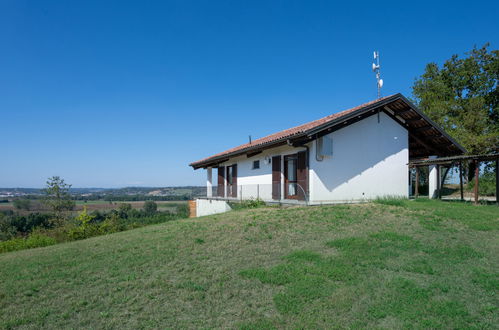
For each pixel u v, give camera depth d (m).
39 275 6.14
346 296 4.81
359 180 13.84
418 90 30.11
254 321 4.23
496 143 23.97
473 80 28.52
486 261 6.18
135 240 8.61
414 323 4.14
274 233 8.27
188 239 8.12
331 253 6.69
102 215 23.39
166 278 5.63
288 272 5.68
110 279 5.71
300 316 4.32
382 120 14.76
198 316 4.39
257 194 16.22
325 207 11.41
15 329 4.17
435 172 16.59
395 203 11.70
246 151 15.81
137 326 4.16
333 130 12.87
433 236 7.76
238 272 5.79
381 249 6.82
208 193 23.00
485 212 10.32
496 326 4.05
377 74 16.75
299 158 13.62
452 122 26.12
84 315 4.48
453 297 4.80
